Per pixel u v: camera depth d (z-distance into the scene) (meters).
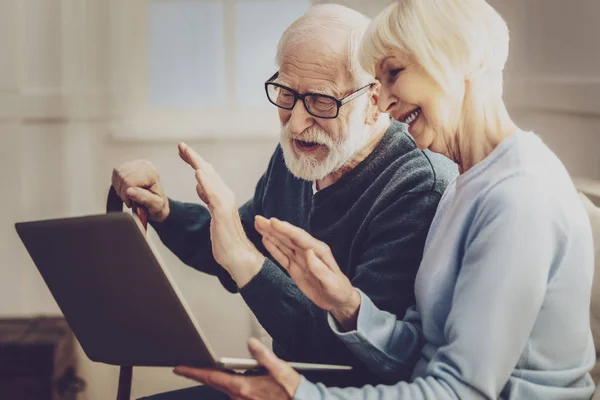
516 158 1.52
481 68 1.55
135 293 1.50
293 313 1.75
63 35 3.38
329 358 1.75
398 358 1.63
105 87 3.41
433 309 1.59
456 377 1.46
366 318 1.60
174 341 1.51
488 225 1.48
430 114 1.57
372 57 1.61
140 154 3.39
